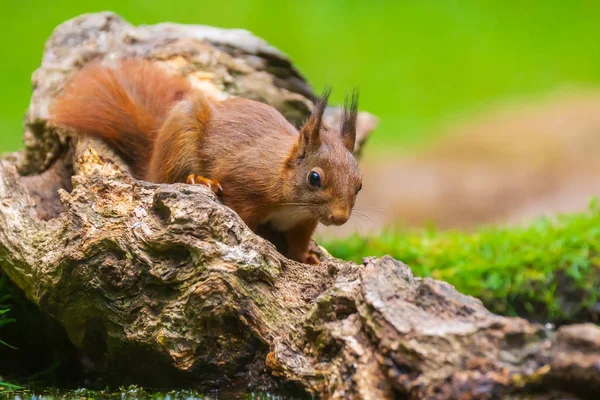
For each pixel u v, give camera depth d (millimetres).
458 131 28938
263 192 10133
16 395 8750
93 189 9023
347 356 7508
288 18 33625
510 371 6758
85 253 8617
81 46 13320
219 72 13531
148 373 8938
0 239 9664
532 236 14539
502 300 13227
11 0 31953
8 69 29984
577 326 6887
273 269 8555
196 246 8336
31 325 10547
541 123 28719
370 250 14461
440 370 6887
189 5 32719
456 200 24922
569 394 6680
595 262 13391
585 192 24109
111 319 8750
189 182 10156
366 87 31422
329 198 9969
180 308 8406
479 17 35406
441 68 32594
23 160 11969
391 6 35281
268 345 8281
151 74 11703
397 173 26453
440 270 13750
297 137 10453
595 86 31281
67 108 11219
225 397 8242
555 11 35906
